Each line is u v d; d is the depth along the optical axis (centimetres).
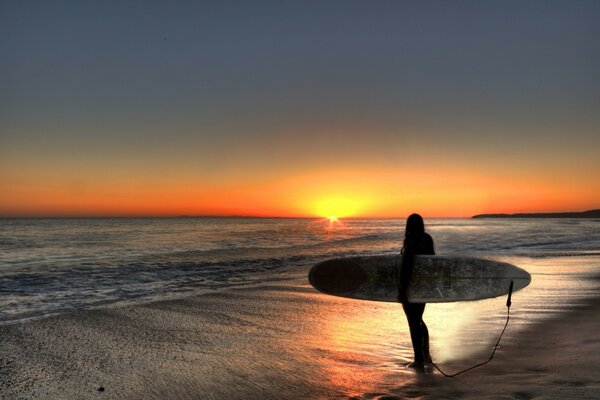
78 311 795
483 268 486
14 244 2802
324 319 706
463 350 518
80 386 427
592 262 1443
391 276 498
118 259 1764
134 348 554
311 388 411
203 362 496
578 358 464
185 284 1122
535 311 714
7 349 552
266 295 921
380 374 445
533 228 5919
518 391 376
